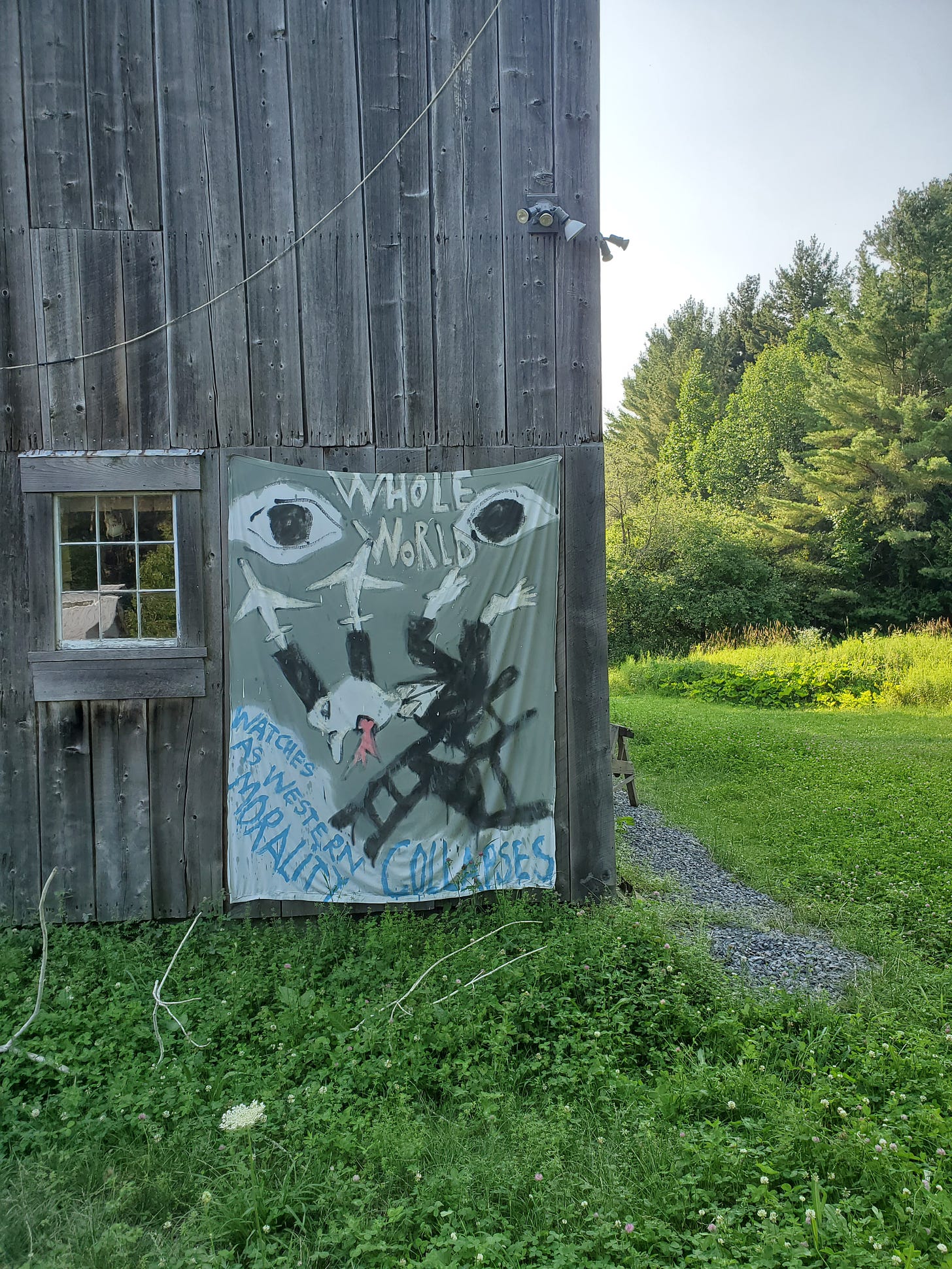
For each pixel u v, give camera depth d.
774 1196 2.92
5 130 5.11
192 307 5.22
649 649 25.84
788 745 11.20
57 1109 3.52
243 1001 4.24
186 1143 3.30
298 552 5.21
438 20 5.26
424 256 5.30
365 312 5.29
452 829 5.27
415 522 5.27
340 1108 3.55
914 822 7.61
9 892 5.16
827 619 27.70
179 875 5.23
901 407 27.09
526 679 5.34
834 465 28.59
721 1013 4.12
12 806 5.16
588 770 5.44
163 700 5.21
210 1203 3.01
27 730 5.17
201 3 5.15
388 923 4.85
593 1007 4.27
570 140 5.33
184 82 5.17
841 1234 2.79
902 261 29.25
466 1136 3.37
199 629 5.23
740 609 25.81
